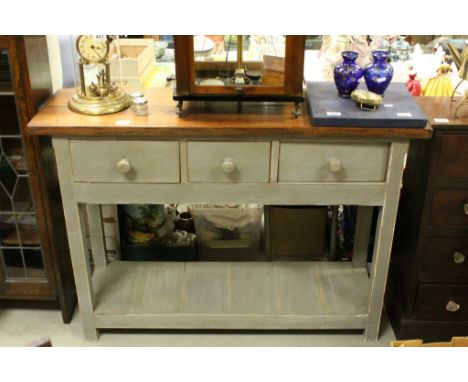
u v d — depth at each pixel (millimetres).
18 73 1760
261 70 1686
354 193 1794
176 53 1635
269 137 1698
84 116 1733
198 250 2557
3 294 2197
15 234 2113
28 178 1948
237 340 2146
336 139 1705
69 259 2215
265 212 2402
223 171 1755
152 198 1810
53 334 2174
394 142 1704
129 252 2479
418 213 1916
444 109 1846
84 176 1771
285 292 2172
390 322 2227
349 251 2463
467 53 1780
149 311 2080
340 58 2293
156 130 1661
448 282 2010
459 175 1813
